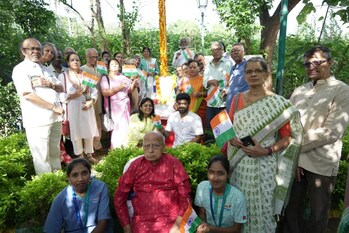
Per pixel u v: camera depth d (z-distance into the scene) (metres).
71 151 5.93
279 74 3.42
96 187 3.02
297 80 7.04
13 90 6.84
